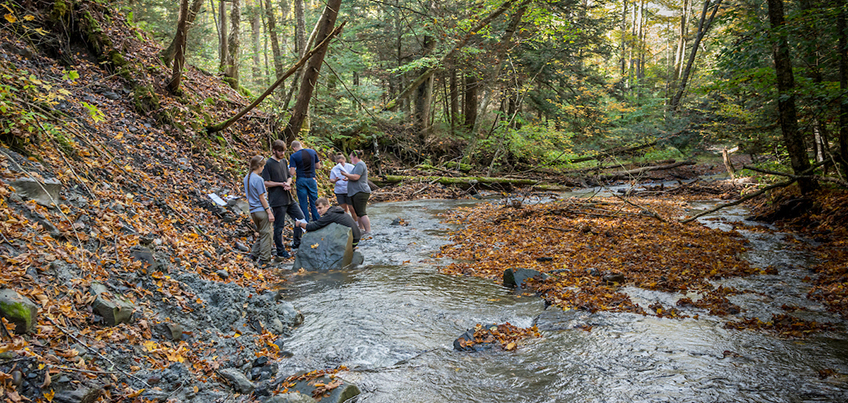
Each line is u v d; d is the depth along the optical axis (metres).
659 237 8.57
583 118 26.16
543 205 12.86
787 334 4.31
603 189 18.06
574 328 4.64
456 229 10.11
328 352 4.17
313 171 9.00
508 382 3.61
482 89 24.58
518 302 5.48
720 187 15.68
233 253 6.83
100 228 4.86
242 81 22.44
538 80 22.67
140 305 3.96
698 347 4.11
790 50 10.30
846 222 8.27
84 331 3.26
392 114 18.92
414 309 5.22
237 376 3.48
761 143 13.78
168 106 9.87
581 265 6.83
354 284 6.16
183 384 3.24
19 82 6.25
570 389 3.46
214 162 9.62
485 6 15.78
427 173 18.64
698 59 33.97
